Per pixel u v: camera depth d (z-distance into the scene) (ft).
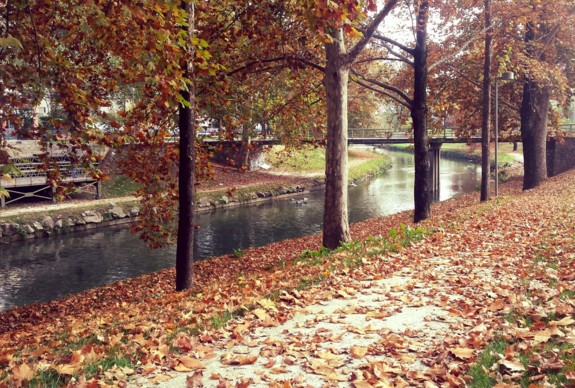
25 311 46.09
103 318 29.81
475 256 33.04
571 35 99.60
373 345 18.01
